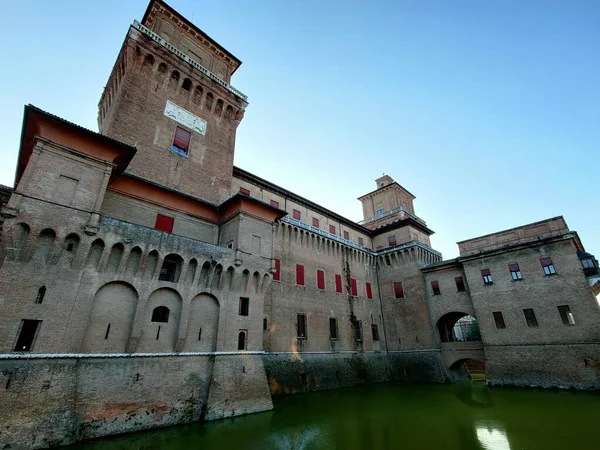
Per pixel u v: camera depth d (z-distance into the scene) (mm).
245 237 26938
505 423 20609
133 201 25641
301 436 18375
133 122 29016
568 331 31609
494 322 36375
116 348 18922
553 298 33219
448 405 26625
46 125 19125
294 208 43906
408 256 47469
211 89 36250
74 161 19797
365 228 54000
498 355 35125
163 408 19031
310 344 35531
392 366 44156
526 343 33688
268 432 18812
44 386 15531
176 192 27406
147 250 21094
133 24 30906
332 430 19734
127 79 29812
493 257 38250
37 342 16125
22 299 16234
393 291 47781
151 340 20312
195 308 22797
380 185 64500
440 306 42719
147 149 29156
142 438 17016
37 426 14617
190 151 32562
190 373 20953
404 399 29594
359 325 42938
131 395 18156
